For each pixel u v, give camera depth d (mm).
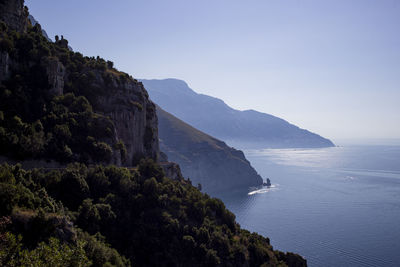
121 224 72500
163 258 71500
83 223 63188
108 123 96625
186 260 74188
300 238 175250
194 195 96438
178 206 86125
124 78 115312
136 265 67625
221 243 81062
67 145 82000
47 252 34000
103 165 88750
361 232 186375
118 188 80875
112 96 108188
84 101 95375
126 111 108875
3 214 43406
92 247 53219
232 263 80562
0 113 70625
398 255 152375
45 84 90500
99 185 76938
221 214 96250
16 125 71500
